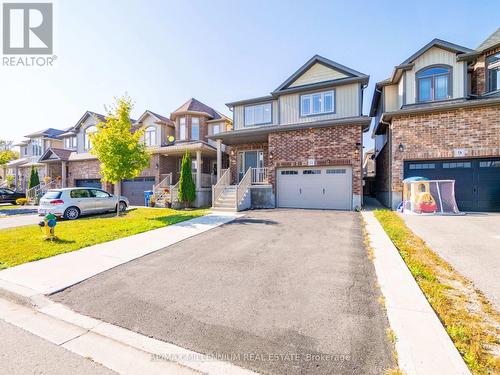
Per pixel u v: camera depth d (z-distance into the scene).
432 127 10.98
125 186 19.58
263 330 2.71
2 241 6.76
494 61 11.80
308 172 13.34
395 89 14.08
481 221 8.05
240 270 4.54
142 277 4.36
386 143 13.96
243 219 9.73
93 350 2.57
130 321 3.02
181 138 19.95
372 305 3.14
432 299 3.12
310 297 3.41
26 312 3.42
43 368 2.29
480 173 10.55
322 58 14.45
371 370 2.08
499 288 3.38
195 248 6.08
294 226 8.14
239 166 17.03
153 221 9.59
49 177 22.62
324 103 14.26
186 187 15.22
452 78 11.98
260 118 16.53
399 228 7.02
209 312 3.13
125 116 11.61
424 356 2.15
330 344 2.43
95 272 4.62
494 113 10.13
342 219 9.23
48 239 6.88
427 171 11.23
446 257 4.64
